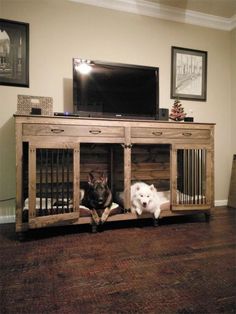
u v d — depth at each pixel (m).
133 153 2.63
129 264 1.41
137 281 1.22
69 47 2.43
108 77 2.26
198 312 0.99
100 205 2.01
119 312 0.98
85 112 2.19
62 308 1.01
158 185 2.75
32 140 1.79
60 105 2.41
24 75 2.29
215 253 1.57
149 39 2.71
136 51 2.66
